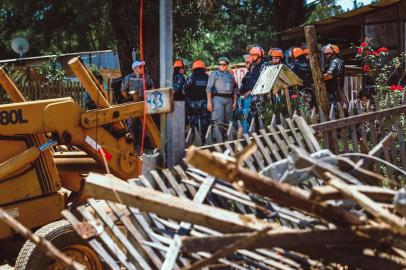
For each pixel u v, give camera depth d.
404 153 8.47
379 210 4.16
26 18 32.06
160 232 5.48
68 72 28.14
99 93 7.96
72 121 7.55
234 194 5.78
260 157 6.69
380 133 8.31
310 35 9.16
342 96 11.04
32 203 7.24
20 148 7.24
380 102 9.82
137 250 5.35
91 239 5.17
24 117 7.24
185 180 5.90
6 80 8.39
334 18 19.83
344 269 4.99
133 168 8.11
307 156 4.82
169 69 6.13
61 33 36.47
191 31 21.72
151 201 4.88
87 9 22.73
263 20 34.62
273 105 11.10
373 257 4.64
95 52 32.47
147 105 6.21
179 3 21.23
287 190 4.43
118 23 21.50
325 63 14.05
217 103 13.39
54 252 4.14
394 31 17.97
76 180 8.34
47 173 7.38
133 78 14.38
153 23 20.55
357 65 23.11
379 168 8.10
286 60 17.77
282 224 5.71
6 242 7.25
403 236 4.44
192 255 5.17
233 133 7.21
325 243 4.53
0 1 32.16
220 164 4.22
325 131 7.73
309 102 12.27
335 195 4.45
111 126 7.99
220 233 5.23
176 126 6.11
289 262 5.21
